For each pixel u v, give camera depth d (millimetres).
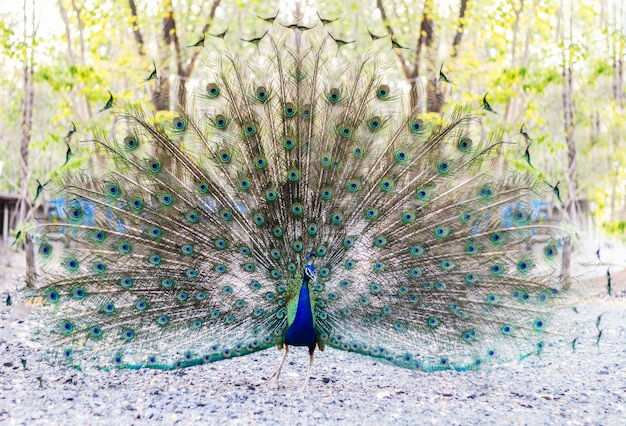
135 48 8336
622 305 7008
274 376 4527
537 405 4285
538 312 4215
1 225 11016
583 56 9383
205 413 3922
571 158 10281
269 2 8125
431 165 4328
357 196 4328
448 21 8578
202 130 4340
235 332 4254
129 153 4277
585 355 5516
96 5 8070
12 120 11617
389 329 4250
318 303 4262
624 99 10336
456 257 4270
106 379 4602
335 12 7965
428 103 4379
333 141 4359
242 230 4309
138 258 4242
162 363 4148
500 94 7754
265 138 4367
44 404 4043
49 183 4203
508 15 8375
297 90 4363
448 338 4223
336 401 4223
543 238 4242
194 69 8016
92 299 4176
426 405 4223
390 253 4289
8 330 5578
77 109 8914
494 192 4285
